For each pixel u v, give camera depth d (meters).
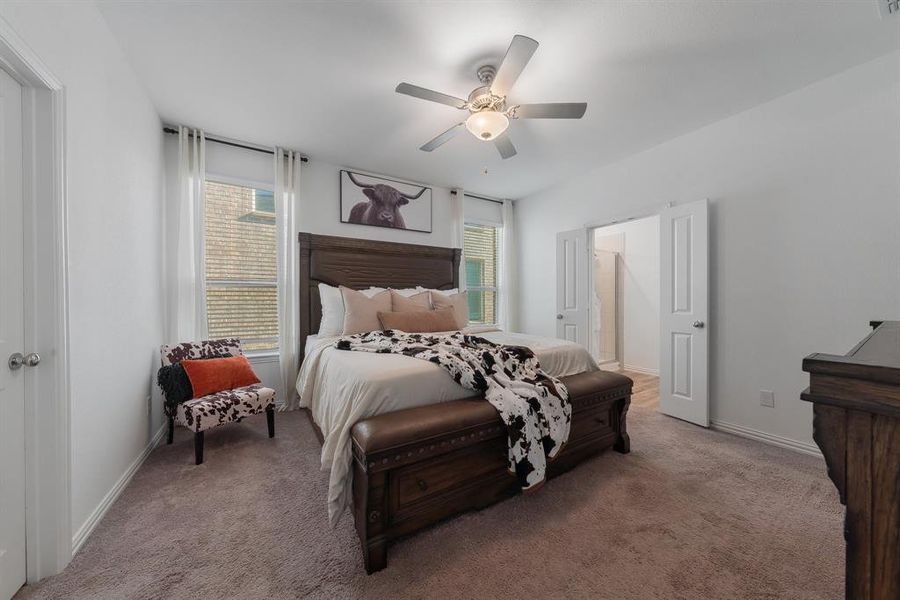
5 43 1.07
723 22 1.75
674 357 2.95
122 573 1.26
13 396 1.19
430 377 1.66
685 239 2.86
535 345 2.41
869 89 2.05
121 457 1.82
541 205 4.43
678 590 1.20
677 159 3.00
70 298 1.37
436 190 4.23
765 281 2.48
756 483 1.89
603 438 2.17
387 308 3.06
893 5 1.57
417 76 2.15
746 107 2.53
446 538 1.46
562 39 1.85
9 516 1.17
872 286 2.05
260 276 3.24
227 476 1.96
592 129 2.84
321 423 2.08
